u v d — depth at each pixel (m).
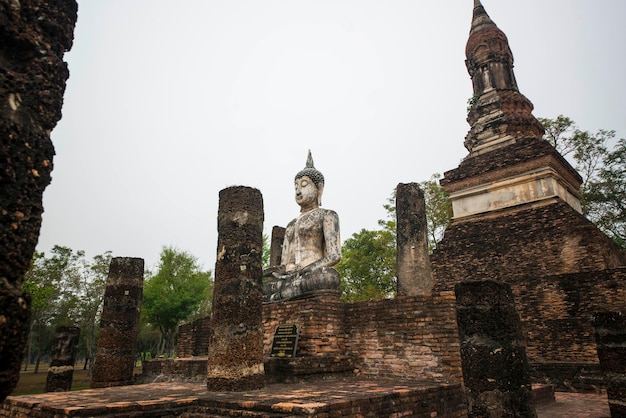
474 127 20.97
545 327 14.30
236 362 7.37
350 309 10.29
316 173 13.39
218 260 8.08
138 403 6.18
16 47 2.52
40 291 24.20
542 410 9.40
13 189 2.28
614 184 24.03
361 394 6.40
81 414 5.79
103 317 12.52
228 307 7.68
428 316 9.09
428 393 7.20
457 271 18.36
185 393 7.44
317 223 12.46
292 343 9.56
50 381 14.27
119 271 12.95
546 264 16.22
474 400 5.55
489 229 18.08
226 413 5.93
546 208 16.95
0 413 7.30
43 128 2.52
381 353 9.55
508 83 21.69
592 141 25.27
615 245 17.27
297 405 5.35
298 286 11.13
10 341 2.12
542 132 21.02
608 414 8.80
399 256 13.10
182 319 30.91
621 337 7.79
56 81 2.64
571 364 13.07
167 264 32.41
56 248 32.88
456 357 8.53
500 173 18.62
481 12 23.38
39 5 2.63
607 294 13.39
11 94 2.38
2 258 2.19
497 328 5.61
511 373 5.44
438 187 29.61
